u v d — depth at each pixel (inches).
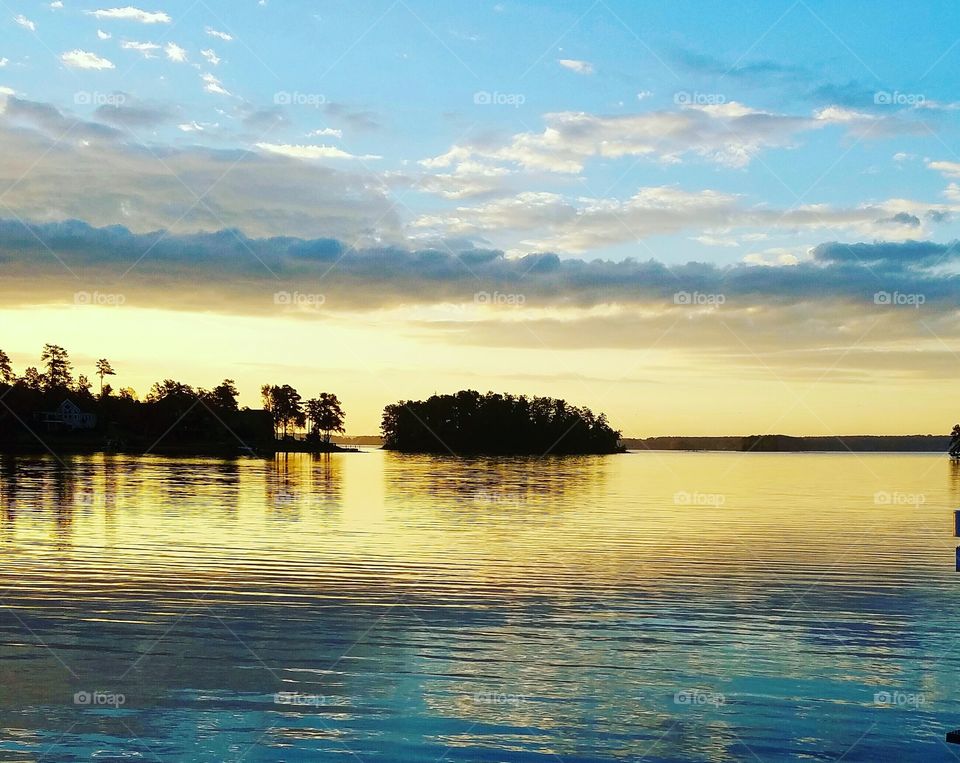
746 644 679.1
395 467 3688.5
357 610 776.3
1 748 475.5
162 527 1354.6
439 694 562.9
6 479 2470.5
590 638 692.7
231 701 545.3
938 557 1113.4
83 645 657.6
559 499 2018.9
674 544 1224.2
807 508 1847.9
